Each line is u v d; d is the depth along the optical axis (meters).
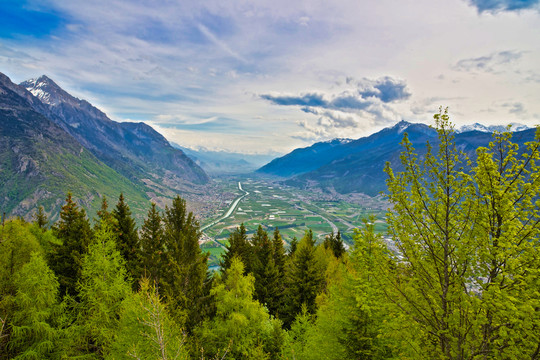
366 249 11.08
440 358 8.89
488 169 8.50
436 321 9.41
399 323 9.92
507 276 8.33
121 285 19.88
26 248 23.33
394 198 10.23
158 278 25.64
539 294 7.36
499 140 9.00
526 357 7.73
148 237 28.11
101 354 19.50
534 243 8.35
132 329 15.05
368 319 15.03
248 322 22.55
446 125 9.36
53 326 18.84
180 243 26.42
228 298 23.81
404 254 10.12
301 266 32.94
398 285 10.37
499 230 8.62
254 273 36.25
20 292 17.80
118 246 29.62
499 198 8.34
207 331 21.50
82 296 19.70
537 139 8.27
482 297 7.97
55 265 25.75
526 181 8.38
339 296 17.11
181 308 22.41
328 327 17.34
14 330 16.78
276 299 36.94
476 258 8.67
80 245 26.31
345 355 15.30
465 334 8.21
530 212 8.08
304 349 20.39
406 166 10.03
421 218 9.75
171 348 14.58
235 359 21.39
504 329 7.71
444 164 9.25
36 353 16.88
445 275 9.07
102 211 31.47
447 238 9.11
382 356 14.60
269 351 22.25
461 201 9.36
